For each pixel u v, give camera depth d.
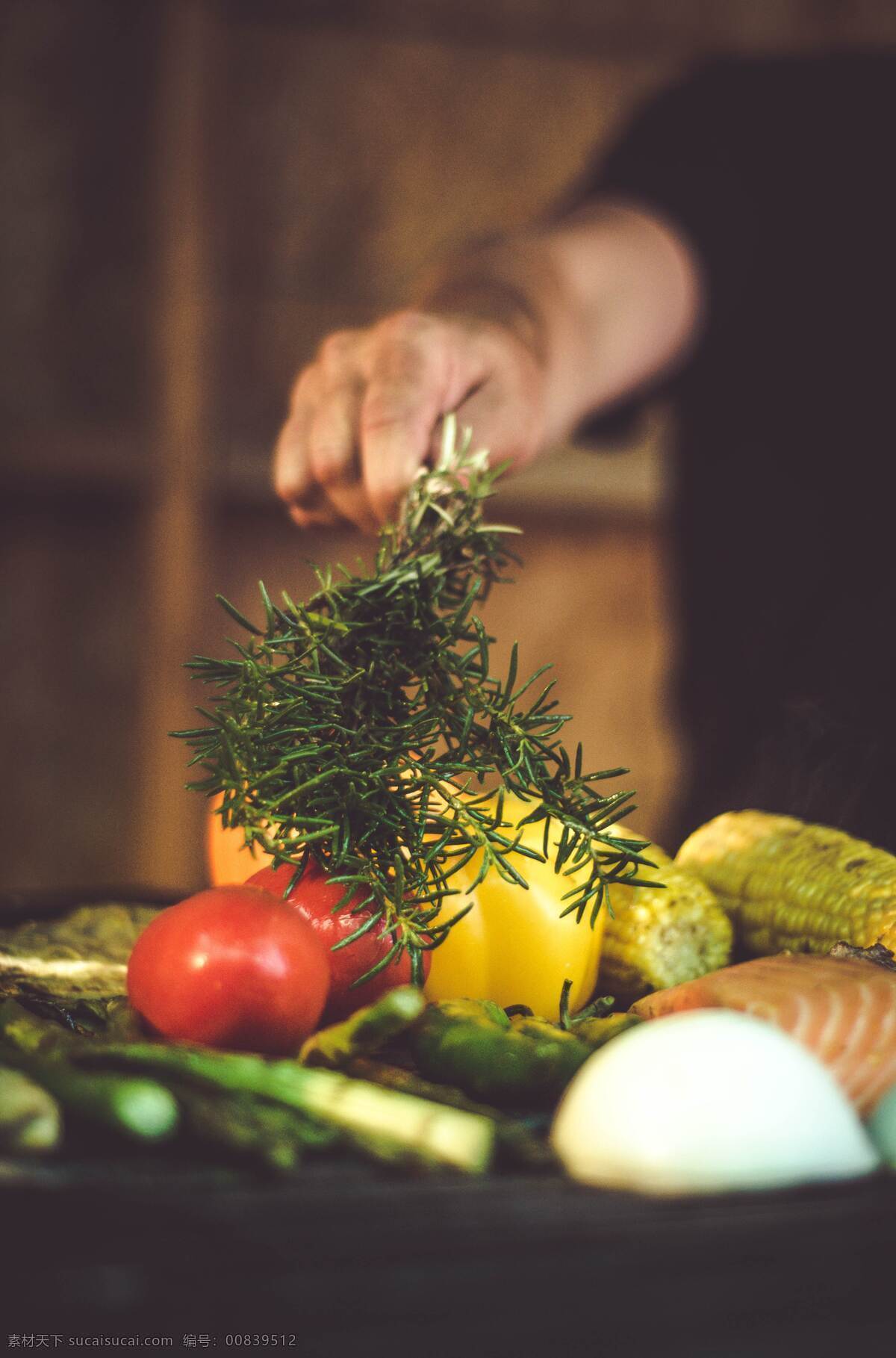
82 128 3.40
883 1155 0.74
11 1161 0.70
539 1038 0.82
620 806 0.90
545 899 0.93
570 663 3.62
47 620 3.44
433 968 0.93
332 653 0.88
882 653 1.51
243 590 3.49
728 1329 0.66
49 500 3.41
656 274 1.77
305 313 3.53
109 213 3.42
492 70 3.60
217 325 3.47
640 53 3.65
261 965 0.82
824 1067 0.77
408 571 0.91
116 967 0.98
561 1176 0.72
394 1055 0.90
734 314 1.93
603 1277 0.65
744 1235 0.66
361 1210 0.67
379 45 3.54
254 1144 0.69
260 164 3.51
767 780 1.27
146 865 3.33
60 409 3.42
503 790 0.87
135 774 3.48
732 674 2.04
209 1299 0.63
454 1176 0.71
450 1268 0.65
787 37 3.71
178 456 3.34
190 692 3.33
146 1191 0.68
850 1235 0.67
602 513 3.60
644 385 1.97
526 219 3.63
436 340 1.07
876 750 1.27
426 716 0.89
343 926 0.88
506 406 1.17
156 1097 0.71
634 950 0.98
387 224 3.57
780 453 2.04
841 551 1.82
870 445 1.97
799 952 0.99
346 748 0.87
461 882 0.93
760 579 2.04
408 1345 0.64
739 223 1.91
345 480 1.06
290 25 3.49
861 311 1.97
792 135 1.95
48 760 3.46
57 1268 0.63
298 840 0.84
